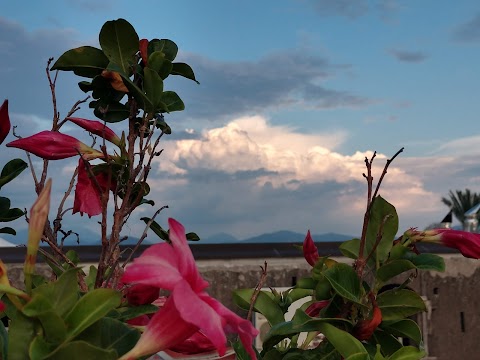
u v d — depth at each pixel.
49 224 1.60
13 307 1.07
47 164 1.56
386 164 1.46
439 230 1.66
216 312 0.83
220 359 1.16
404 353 1.30
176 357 1.14
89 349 0.84
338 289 1.44
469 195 19.38
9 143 1.47
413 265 1.55
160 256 0.84
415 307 1.54
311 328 1.37
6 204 1.62
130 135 1.64
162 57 1.67
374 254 1.66
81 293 1.37
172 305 0.87
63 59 1.65
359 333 1.44
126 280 0.79
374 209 1.65
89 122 1.57
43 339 0.87
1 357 0.89
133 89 1.59
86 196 1.53
